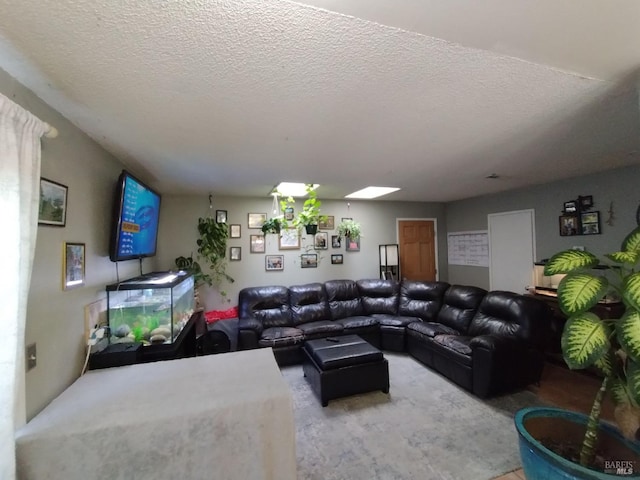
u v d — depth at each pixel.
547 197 3.82
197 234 4.29
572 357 1.34
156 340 2.07
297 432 2.23
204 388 1.51
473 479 1.75
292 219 4.62
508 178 3.49
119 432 1.24
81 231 1.78
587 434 1.42
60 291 1.54
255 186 3.66
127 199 2.16
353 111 1.61
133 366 1.80
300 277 4.81
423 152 2.38
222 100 1.46
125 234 2.15
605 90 1.45
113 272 2.24
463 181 3.61
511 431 2.20
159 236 4.12
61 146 1.58
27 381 1.28
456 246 5.41
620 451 1.42
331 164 2.69
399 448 2.03
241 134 1.91
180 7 0.87
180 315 2.47
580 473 1.23
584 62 1.21
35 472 1.17
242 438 1.36
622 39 1.06
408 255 5.45
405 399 2.70
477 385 2.69
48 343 1.43
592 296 1.35
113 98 1.42
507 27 0.99
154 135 1.89
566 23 0.97
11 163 1.09
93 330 1.87
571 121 1.81
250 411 1.37
